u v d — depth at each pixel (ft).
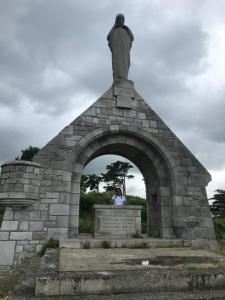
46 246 32.22
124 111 40.86
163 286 16.48
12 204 32.42
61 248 30.71
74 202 36.32
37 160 35.55
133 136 40.65
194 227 37.81
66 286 15.56
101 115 39.70
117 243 32.76
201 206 39.06
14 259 31.30
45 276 15.84
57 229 33.63
